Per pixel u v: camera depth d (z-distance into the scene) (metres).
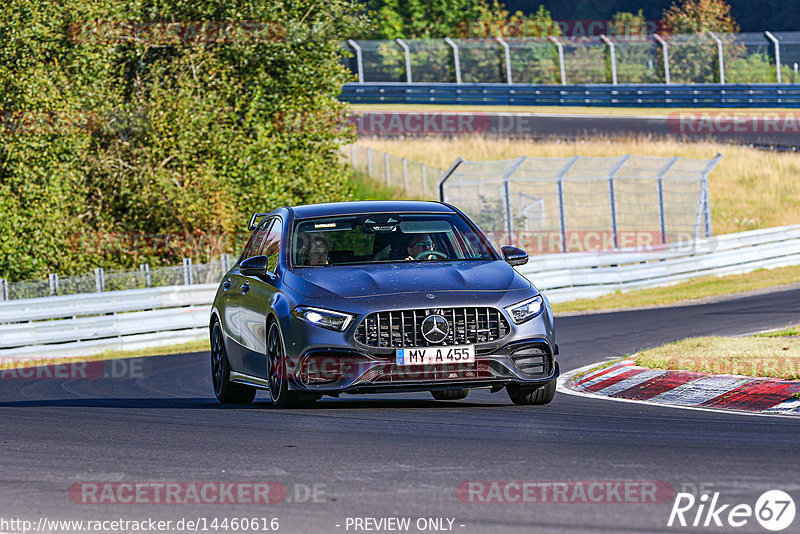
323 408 33.97
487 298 31.89
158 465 24.16
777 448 24.17
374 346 31.17
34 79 98.00
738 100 182.88
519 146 163.12
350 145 158.62
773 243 114.50
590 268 98.81
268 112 113.69
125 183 102.81
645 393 36.75
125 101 110.12
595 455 23.64
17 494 21.39
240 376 37.59
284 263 34.84
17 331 73.56
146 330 79.56
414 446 25.48
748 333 60.53
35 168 97.56
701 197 113.19
